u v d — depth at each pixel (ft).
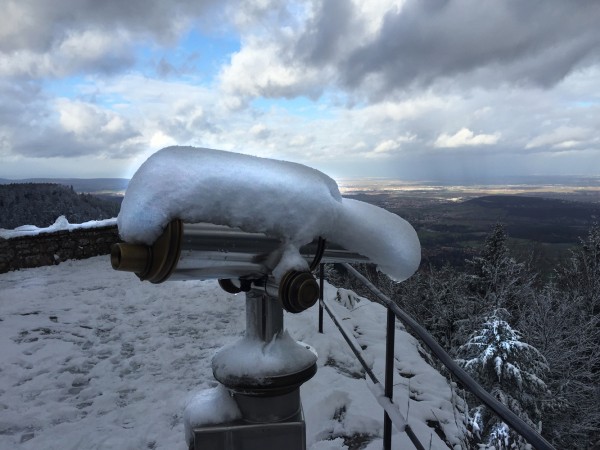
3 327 17.33
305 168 3.59
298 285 3.13
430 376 12.17
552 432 46.09
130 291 22.66
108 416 10.85
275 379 3.45
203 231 2.96
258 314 3.65
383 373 12.16
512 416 3.98
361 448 8.77
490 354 35.60
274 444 3.60
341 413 10.02
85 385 12.62
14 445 9.68
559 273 72.64
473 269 75.15
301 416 3.75
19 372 13.37
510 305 64.34
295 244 3.29
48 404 11.48
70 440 9.80
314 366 3.76
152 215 2.83
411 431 6.69
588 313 60.75
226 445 3.57
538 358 36.06
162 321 17.99
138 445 9.62
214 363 3.71
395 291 71.46
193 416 3.67
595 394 49.14
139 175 3.01
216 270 3.21
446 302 69.46
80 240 31.01
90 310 19.69
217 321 17.84
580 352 51.21
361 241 3.66
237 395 3.67
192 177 2.94
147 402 11.54
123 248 2.87
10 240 27.84
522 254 77.05
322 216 3.34
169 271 2.95
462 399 11.76
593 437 48.85
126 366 13.75
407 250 3.84
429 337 5.67
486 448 10.52
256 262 3.30
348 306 17.76
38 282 25.09
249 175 3.12
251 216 3.08
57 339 16.15
